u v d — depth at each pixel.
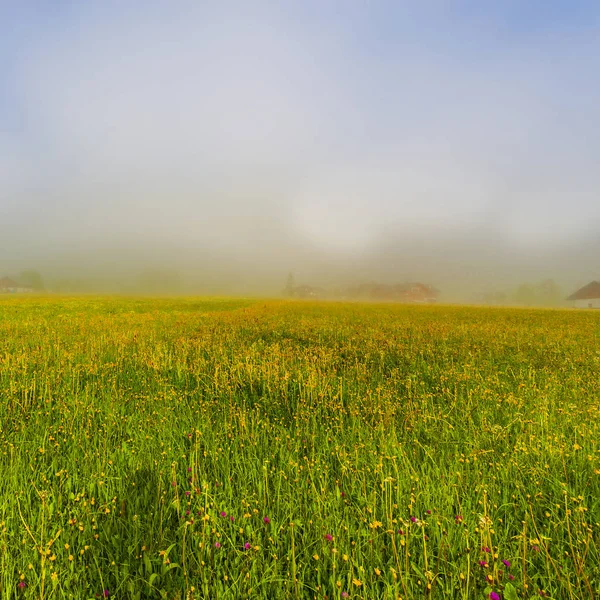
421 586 1.95
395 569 2.05
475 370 6.82
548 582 2.01
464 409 4.84
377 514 2.53
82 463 3.20
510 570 2.08
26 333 11.14
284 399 5.52
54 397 5.15
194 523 2.33
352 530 2.35
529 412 4.54
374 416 4.55
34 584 1.92
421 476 3.03
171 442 3.73
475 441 3.72
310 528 2.40
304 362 7.54
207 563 2.12
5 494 2.63
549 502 2.72
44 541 2.20
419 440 3.90
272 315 21.22
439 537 2.29
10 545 2.16
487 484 2.90
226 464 3.24
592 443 3.59
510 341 10.68
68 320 15.48
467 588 1.83
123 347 8.38
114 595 1.90
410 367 7.39
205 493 2.56
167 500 2.72
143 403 4.89
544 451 3.45
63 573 1.99
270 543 2.29
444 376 6.52
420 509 2.62
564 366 7.30
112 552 2.25
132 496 2.78
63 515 2.45
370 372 6.95
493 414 4.65
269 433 4.06
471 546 2.25
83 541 2.24
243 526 2.44
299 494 2.77
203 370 6.82
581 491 2.81
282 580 1.94
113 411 4.46
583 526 2.36
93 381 5.94
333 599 1.90
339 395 5.52
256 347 9.09
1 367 6.21
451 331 12.83
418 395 5.45
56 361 7.00
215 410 4.84
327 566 2.14
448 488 2.79
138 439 3.74
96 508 2.66
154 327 13.17
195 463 3.21
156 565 2.14
